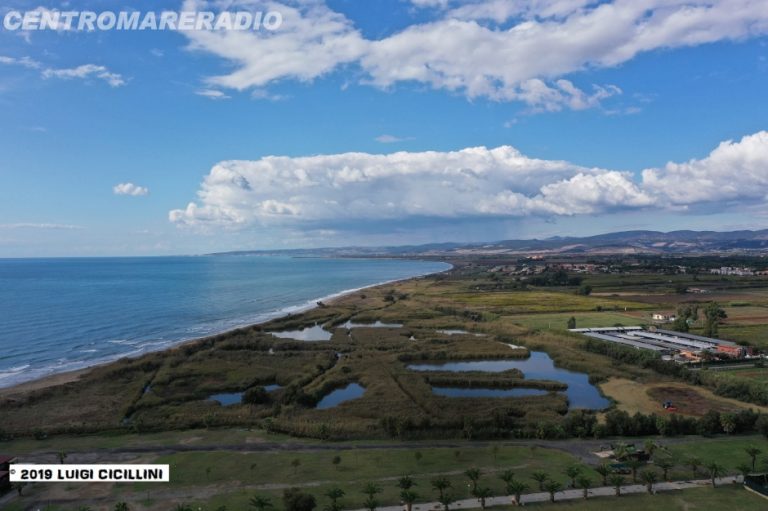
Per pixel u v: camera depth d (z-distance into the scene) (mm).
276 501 56094
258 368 120375
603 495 57875
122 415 87688
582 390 104438
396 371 115562
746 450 64438
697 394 97688
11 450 72250
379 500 56125
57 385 103438
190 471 64688
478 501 56250
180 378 112312
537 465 66062
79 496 58531
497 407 90250
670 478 62250
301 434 77188
